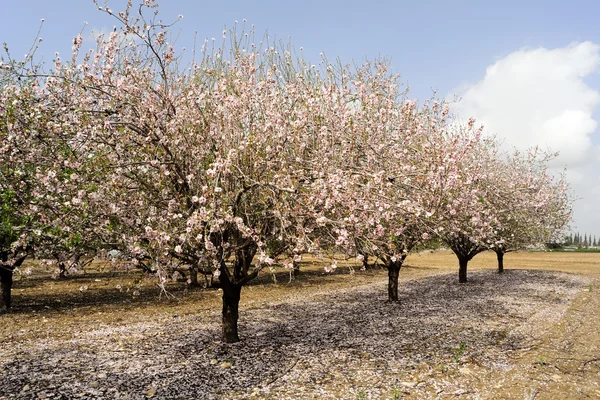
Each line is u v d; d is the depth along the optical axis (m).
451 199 9.62
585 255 40.28
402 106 11.47
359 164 9.72
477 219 10.75
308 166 8.36
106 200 7.04
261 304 14.52
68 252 7.57
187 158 7.85
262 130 8.01
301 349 8.59
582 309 12.92
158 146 7.36
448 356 8.06
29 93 8.03
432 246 15.45
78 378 6.98
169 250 7.05
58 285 19.45
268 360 7.86
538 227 20.06
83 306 14.48
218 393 6.31
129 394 6.27
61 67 8.84
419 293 16.48
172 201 7.11
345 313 12.53
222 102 8.29
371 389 6.45
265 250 7.78
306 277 22.80
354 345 8.86
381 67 12.95
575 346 8.79
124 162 7.14
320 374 7.10
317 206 7.25
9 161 7.76
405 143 10.55
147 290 17.84
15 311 13.58
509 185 18.06
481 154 17.67
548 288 17.55
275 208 7.04
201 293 17.06
